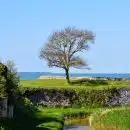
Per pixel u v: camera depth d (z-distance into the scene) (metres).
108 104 98.12
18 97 73.81
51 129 58.44
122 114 66.56
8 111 62.94
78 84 121.81
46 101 95.81
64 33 129.50
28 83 119.12
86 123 72.56
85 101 97.69
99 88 99.31
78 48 129.38
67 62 126.69
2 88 58.91
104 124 59.31
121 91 99.38
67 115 81.25
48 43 129.88
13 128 54.59
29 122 63.41
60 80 129.38
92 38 131.50
